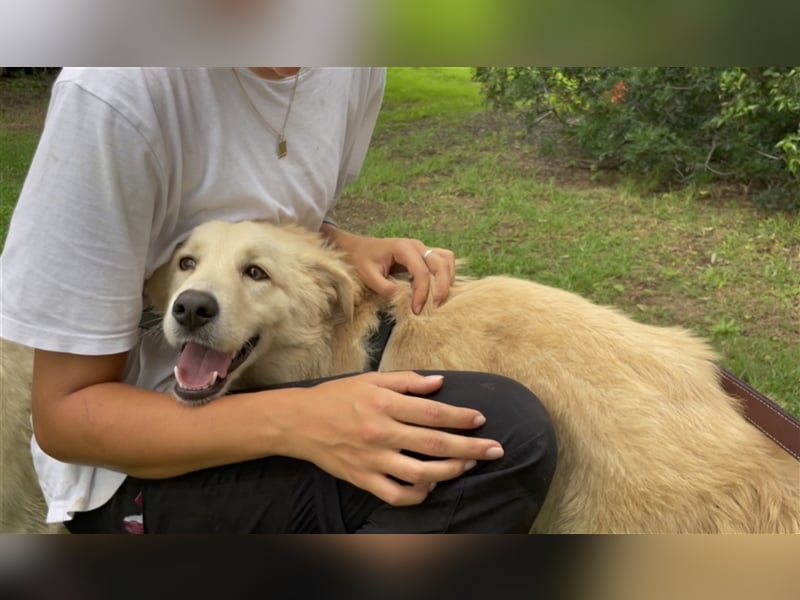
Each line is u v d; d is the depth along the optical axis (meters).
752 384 1.19
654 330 0.80
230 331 0.73
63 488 0.68
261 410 0.61
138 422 0.62
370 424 0.58
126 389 0.63
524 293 0.81
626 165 2.20
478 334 0.78
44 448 0.64
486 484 0.60
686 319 1.40
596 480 0.70
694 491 0.68
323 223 0.93
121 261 0.61
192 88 0.65
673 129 2.15
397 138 2.59
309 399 0.61
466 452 0.58
